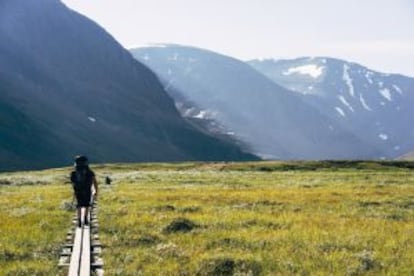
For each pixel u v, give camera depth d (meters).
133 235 22.89
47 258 18.69
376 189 55.28
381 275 16.27
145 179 80.62
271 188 56.78
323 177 87.56
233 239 21.95
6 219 27.81
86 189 23.11
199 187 58.91
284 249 19.89
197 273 16.58
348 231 24.41
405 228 25.77
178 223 25.41
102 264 17.17
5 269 16.80
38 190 56.91
